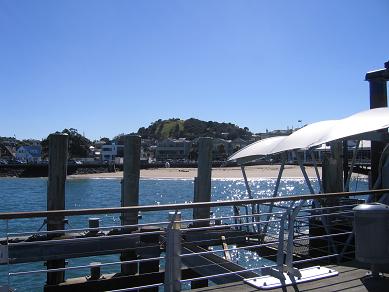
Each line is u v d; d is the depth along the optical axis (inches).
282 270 263.0
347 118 481.7
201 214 534.3
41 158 6176.2
